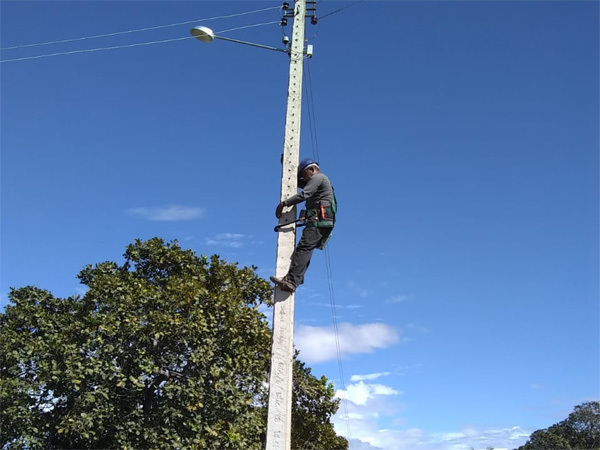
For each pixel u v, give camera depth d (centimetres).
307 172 770
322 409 1870
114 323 1490
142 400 1534
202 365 1527
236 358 1570
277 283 717
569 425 5009
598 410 4959
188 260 1756
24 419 1429
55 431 1481
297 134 807
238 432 1498
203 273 1731
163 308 1557
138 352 1482
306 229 730
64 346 1433
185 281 1633
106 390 1413
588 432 4906
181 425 1470
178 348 1537
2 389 1407
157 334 1468
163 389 1487
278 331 711
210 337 1552
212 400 1490
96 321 1478
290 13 937
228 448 1480
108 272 1741
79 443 1508
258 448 1524
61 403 1482
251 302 1808
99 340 1453
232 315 1620
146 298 1547
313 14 1035
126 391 1505
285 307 719
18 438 1444
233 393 1508
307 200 748
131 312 1511
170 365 1537
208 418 1482
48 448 1477
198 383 1481
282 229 752
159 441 1430
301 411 1867
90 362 1422
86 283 1750
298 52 867
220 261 1788
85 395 1394
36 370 1485
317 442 1878
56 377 1417
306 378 1873
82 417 1386
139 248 1767
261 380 1593
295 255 723
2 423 1422
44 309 1656
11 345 1493
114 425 1430
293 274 718
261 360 1656
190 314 1540
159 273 1764
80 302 1606
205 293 1605
